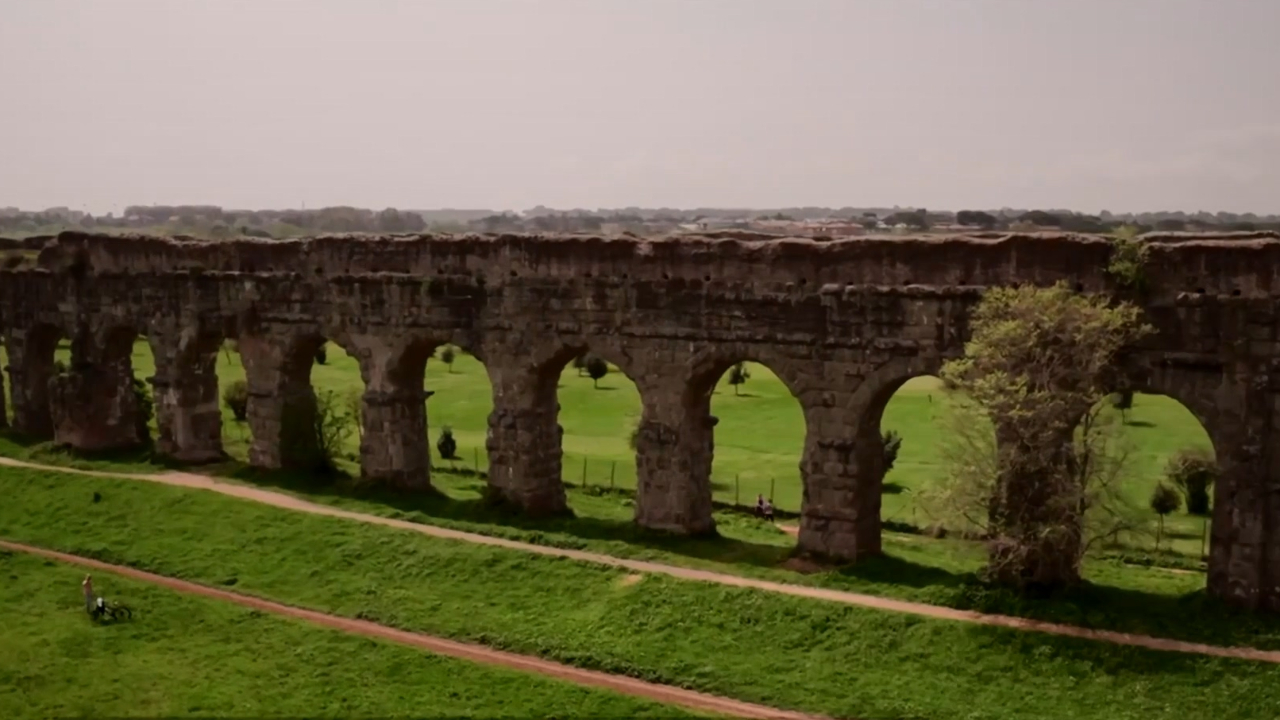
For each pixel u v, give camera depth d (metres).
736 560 39.16
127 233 59.69
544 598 37.53
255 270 52.09
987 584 34.56
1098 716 28.38
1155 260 33.16
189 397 55.59
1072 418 32.91
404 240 47.53
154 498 49.22
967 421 34.69
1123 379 33.78
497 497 45.88
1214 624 31.78
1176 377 33.09
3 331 63.38
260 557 42.72
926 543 43.47
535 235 44.47
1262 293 31.75
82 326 58.84
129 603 38.88
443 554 41.06
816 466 38.84
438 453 66.19
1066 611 32.69
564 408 87.69
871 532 39.25
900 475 58.84
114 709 31.11
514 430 45.25
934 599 34.59
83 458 57.28
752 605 35.06
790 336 38.91
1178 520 49.81
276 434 52.22
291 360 51.75
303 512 46.19
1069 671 30.23
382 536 43.06
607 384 99.88
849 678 31.12
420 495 48.56
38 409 63.03
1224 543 32.78
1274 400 31.94
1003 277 35.22
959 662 31.23
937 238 36.31
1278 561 32.19
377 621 36.91
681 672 32.09
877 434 38.97
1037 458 33.16
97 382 58.50
